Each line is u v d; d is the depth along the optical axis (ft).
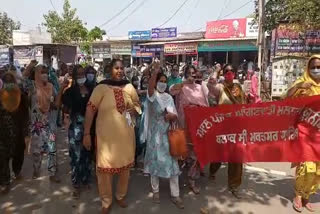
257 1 56.95
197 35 101.35
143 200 17.65
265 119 16.90
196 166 18.53
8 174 18.54
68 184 19.80
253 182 20.44
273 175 21.71
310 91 16.48
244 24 86.84
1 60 103.96
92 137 17.29
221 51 90.27
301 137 16.34
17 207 16.83
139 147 22.06
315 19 46.44
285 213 16.46
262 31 53.42
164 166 16.65
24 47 101.76
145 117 17.28
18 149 19.77
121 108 15.49
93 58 128.06
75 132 18.06
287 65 48.32
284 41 50.72
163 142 16.71
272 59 49.32
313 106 16.17
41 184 19.76
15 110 18.65
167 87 18.51
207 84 19.42
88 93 18.19
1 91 18.35
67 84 18.94
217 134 17.26
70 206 17.01
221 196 18.33
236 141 17.25
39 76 19.61
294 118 16.56
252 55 88.58
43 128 20.04
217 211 16.57
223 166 23.54
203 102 18.95
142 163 23.25
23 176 21.01
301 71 47.85
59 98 19.03
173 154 16.48
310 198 18.04
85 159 18.51
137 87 26.37
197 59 92.02
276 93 49.08
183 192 18.75
